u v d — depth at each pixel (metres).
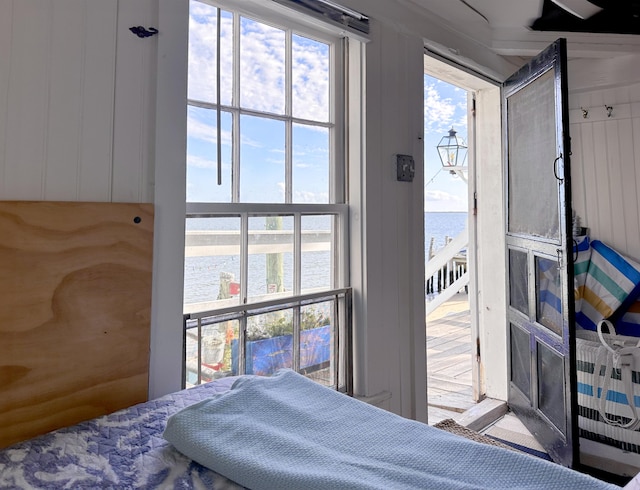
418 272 2.07
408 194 2.04
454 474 0.73
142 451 0.85
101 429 0.93
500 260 2.76
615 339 2.26
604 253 2.67
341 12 1.72
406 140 2.02
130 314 1.13
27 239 0.96
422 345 2.08
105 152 1.11
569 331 1.88
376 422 0.92
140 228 1.15
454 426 1.46
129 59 1.15
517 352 2.54
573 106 3.03
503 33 2.55
